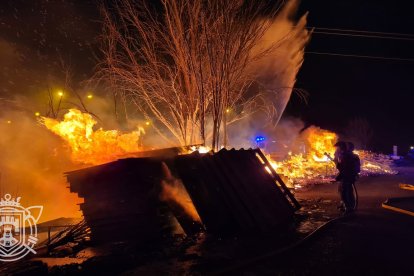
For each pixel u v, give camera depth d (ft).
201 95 40.55
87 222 26.68
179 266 21.24
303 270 20.48
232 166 30.40
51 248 26.53
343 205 36.88
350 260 22.06
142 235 26.09
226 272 19.90
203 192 28.04
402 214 35.42
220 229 27.45
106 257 22.44
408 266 20.93
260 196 31.07
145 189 26.48
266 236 27.45
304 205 40.42
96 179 26.86
